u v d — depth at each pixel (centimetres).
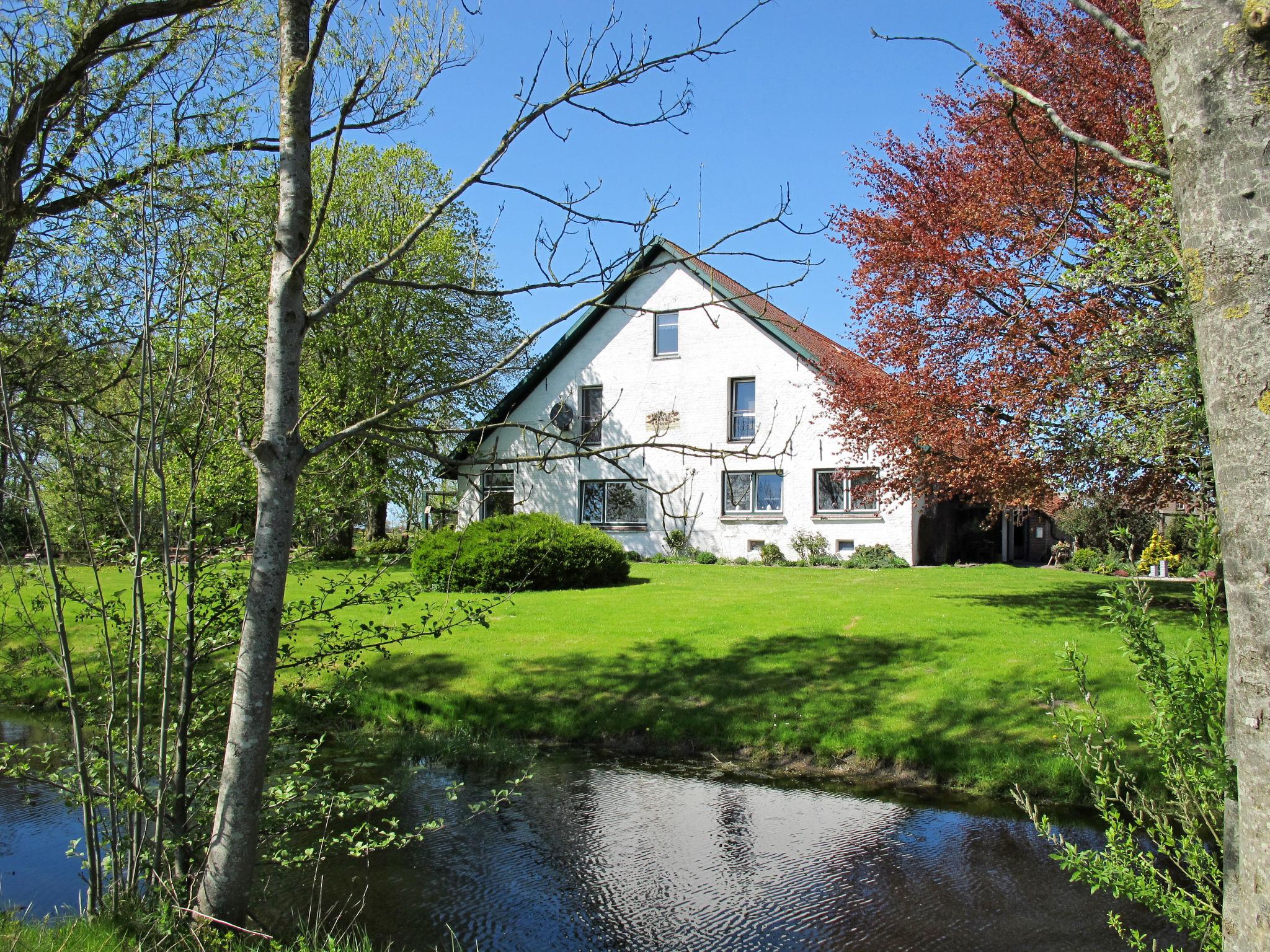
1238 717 171
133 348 470
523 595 1461
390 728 856
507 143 380
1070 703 763
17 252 524
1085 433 1009
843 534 2262
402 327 1838
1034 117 1047
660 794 694
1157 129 791
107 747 418
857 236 1259
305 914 495
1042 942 454
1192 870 307
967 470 1109
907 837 601
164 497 412
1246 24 168
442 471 482
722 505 2391
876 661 934
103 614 423
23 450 447
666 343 2477
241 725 382
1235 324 169
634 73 391
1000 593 1442
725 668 941
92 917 393
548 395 2584
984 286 1102
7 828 624
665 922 486
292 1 393
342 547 578
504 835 611
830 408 1377
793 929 476
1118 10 1034
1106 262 872
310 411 404
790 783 715
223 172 425
